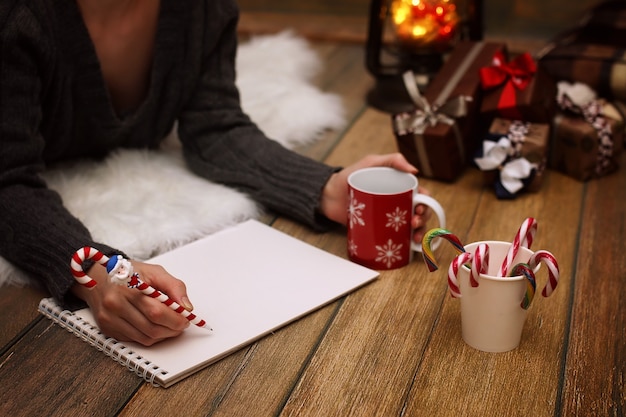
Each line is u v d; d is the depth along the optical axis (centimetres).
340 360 100
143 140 153
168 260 121
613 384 96
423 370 98
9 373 98
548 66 182
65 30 130
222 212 134
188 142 153
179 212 134
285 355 101
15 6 119
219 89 149
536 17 258
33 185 122
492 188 153
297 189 134
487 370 98
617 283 119
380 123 188
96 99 138
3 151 118
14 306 114
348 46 251
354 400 92
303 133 176
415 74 192
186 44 143
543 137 148
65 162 151
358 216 118
